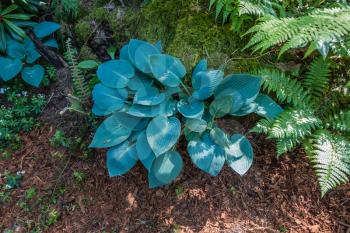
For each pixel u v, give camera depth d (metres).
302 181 2.45
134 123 2.38
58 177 2.61
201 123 2.28
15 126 2.83
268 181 2.48
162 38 2.76
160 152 2.17
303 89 2.50
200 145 2.28
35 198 2.53
